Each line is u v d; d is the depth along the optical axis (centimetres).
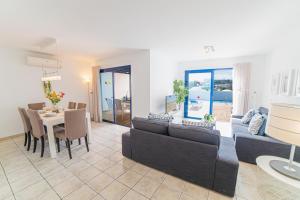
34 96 407
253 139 235
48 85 434
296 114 120
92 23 218
